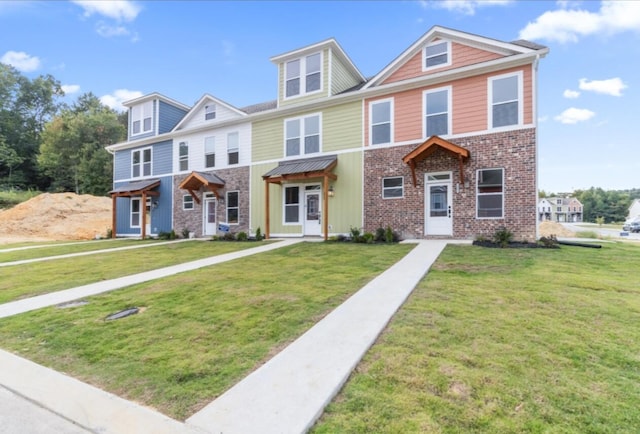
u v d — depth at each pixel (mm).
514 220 10648
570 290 5168
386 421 2223
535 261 7562
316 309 4625
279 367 3025
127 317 4711
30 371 3279
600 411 2291
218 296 5480
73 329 4340
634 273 6348
